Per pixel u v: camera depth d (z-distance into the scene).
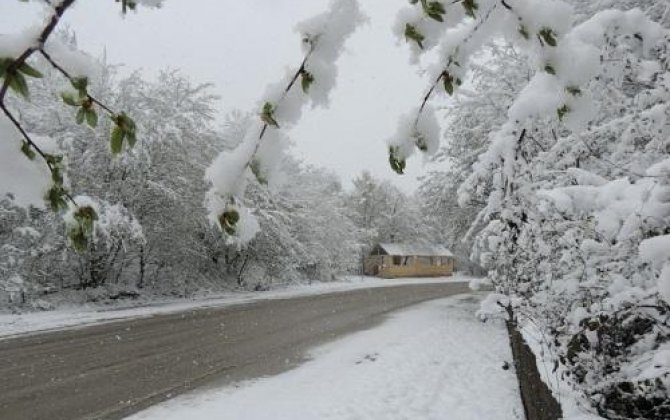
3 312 14.28
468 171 13.67
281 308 17.38
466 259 52.72
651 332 3.54
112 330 11.66
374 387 7.02
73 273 18.53
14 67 0.79
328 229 34.62
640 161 3.68
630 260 3.39
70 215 0.99
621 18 2.72
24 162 0.90
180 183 19.09
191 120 19.69
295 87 1.01
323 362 8.66
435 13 1.14
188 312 15.66
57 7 0.81
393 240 55.47
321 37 1.01
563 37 1.23
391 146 1.32
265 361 8.68
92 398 6.38
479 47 1.26
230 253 24.64
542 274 4.20
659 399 2.97
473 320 14.46
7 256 14.70
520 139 3.92
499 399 6.39
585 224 3.54
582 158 4.28
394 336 11.45
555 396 3.23
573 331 3.61
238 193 1.00
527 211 4.15
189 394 6.62
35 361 8.34
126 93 17.97
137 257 20.45
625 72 3.13
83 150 17.17
